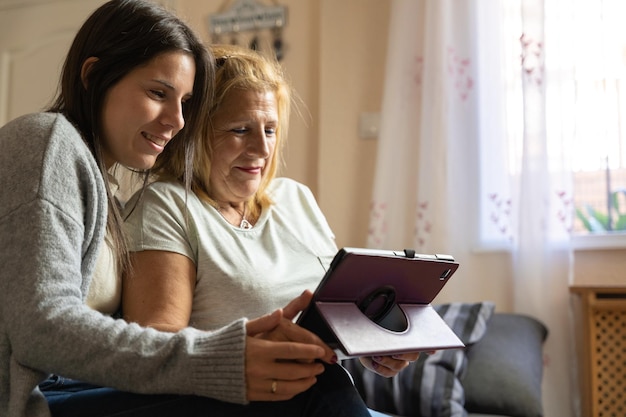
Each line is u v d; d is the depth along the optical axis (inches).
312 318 39.1
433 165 103.2
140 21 43.4
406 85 108.6
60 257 36.5
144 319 46.4
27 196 36.6
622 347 92.7
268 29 120.7
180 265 49.4
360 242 112.0
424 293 45.1
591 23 100.3
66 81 44.1
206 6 124.6
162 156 55.0
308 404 38.9
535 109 99.5
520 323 92.0
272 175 60.4
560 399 95.4
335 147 113.9
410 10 109.1
